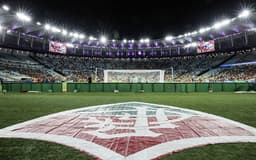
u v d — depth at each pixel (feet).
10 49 159.63
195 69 170.09
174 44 208.23
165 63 199.62
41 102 39.70
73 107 31.83
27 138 13.94
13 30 152.56
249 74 126.82
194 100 43.98
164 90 83.41
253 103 37.19
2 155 10.58
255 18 125.29
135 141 13.21
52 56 193.67
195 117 22.54
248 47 154.81
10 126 17.80
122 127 17.53
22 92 79.51
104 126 17.94
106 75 123.65
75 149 11.60
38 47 184.85
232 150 11.34
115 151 11.25
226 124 18.63
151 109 29.37
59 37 178.60
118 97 53.52
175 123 19.27
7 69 130.41
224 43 181.37
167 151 11.22
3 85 85.15
